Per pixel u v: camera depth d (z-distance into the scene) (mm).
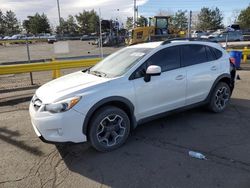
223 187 3146
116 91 4082
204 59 5336
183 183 3256
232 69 5887
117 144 4203
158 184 3258
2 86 9344
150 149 4160
